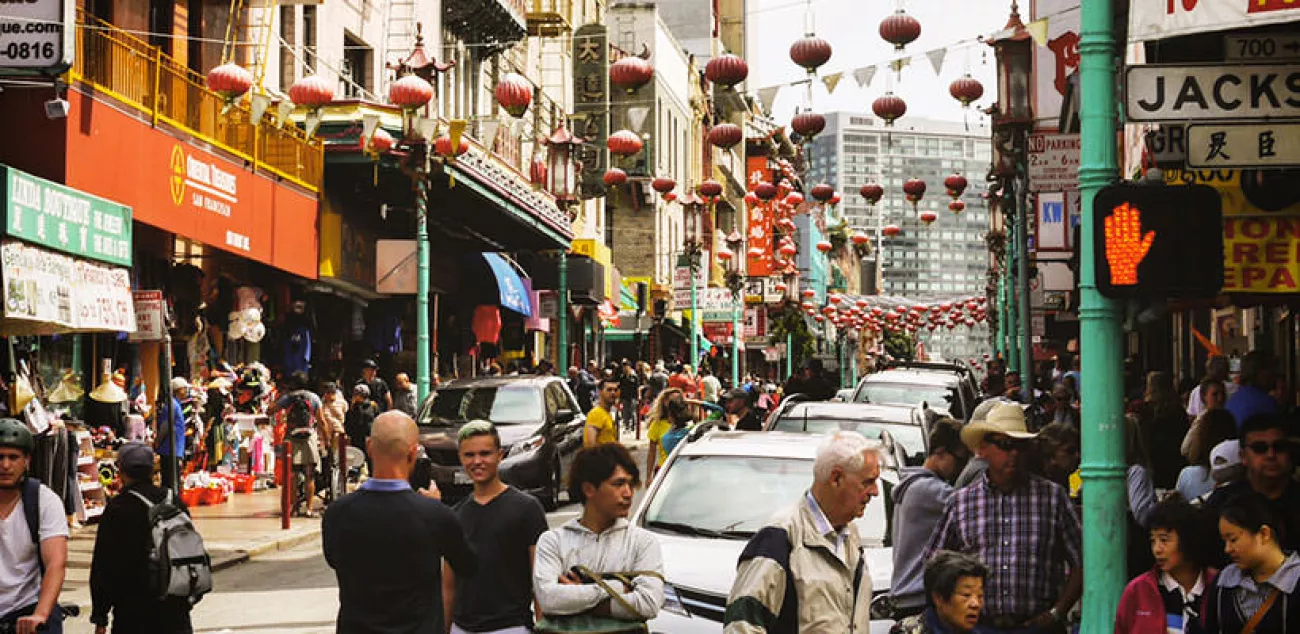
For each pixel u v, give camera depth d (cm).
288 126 2675
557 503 2350
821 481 592
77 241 1783
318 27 2984
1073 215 2359
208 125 2322
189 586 860
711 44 8988
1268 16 861
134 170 2047
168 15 2436
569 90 5197
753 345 8281
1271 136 948
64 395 1956
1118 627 727
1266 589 641
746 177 9619
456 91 3947
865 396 2219
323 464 2256
